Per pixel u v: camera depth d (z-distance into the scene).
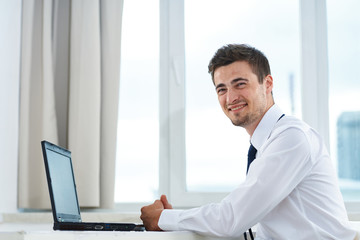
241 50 1.51
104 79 2.46
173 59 2.61
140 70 2.62
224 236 1.33
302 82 2.60
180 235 1.30
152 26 2.65
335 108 2.61
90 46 2.44
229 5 2.66
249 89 1.49
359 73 2.63
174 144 2.57
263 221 1.40
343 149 2.59
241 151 2.57
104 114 2.44
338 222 1.37
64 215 1.51
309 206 1.38
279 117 1.50
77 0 2.47
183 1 2.66
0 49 2.27
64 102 2.47
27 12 2.48
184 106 2.59
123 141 2.57
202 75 2.63
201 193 2.54
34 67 2.47
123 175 2.56
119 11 2.50
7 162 2.32
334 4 2.66
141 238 1.24
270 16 2.65
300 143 1.35
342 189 2.57
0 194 2.26
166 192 2.54
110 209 2.48
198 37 2.65
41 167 2.40
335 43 2.64
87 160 2.37
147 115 2.60
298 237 1.35
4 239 1.16
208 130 2.59
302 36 2.62
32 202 2.39
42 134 2.40
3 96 2.29
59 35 2.50
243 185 1.34
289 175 1.33
